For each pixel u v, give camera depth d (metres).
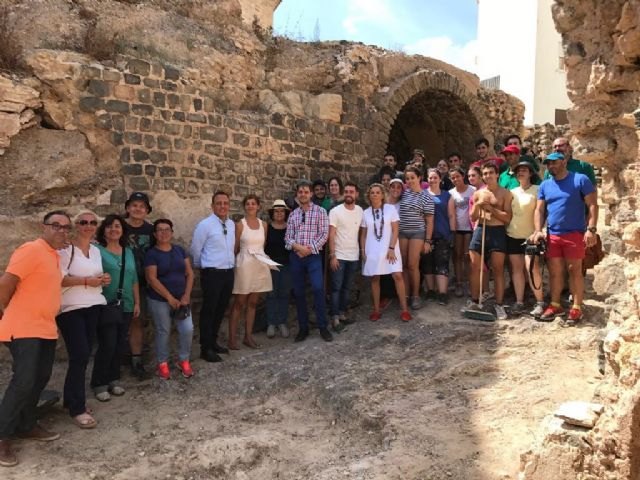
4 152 6.21
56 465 4.11
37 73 6.35
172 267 5.77
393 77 10.22
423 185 7.82
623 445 2.84
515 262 6.51
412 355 5.64
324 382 5.16
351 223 6.85
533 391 4.64
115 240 5.41
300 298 6.61
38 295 4.19
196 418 4.91
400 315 6.84
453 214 7.28
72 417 4.77
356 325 6.74
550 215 5.97
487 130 12.05
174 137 7.06
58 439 4.49
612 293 6.63
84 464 4.09
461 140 12.49
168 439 4.54
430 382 5.03
